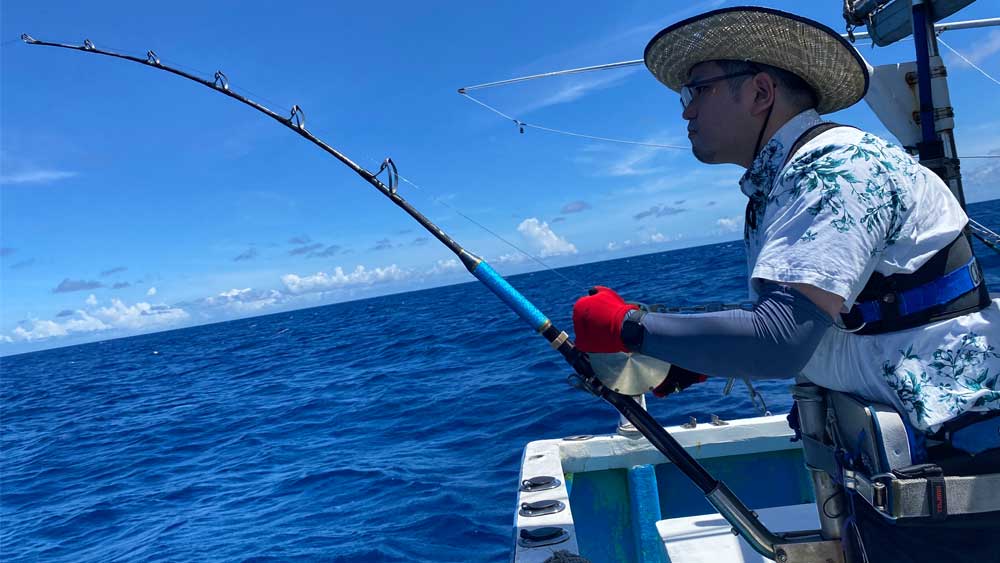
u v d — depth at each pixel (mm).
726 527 1685
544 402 8836
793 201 889
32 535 6688
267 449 9234
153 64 1984
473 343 19375
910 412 926
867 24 1724
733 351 859
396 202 1430
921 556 953
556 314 22844
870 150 890
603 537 2291
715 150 1091
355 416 10703
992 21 2029
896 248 911
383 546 4680
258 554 4930
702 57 1055
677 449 1159
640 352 959
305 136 1642
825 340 1035
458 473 6309
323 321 60625
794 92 1025
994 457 903
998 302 933
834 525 1157
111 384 27594
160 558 5227
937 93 1435
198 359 35438
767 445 2332
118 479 8953
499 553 4344
